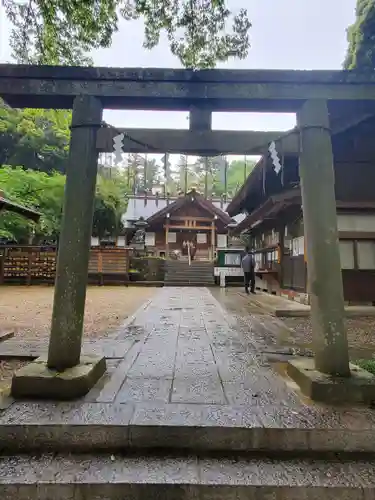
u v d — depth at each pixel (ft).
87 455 7.01
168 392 9.12
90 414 7.69
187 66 20.42
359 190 26.61
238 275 60.18
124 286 57.31
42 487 6.07
